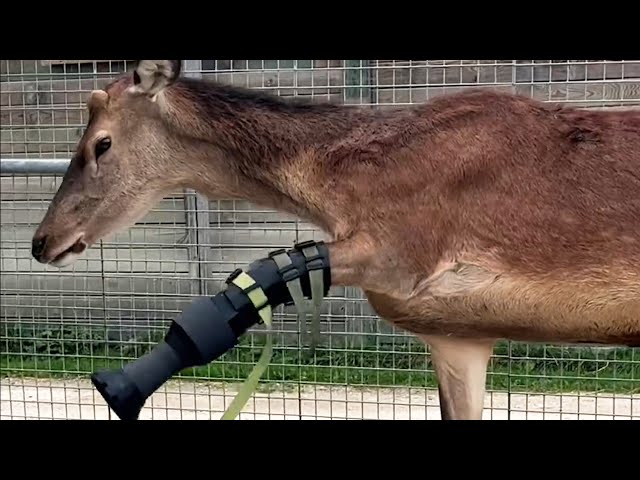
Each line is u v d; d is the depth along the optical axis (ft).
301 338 15.56
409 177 9.45
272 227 17.13
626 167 9.45
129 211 10.32
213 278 16.92
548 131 9.62
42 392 17.74
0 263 19.51
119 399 8.46
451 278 9.53
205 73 16.48
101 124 10.09
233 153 10.07
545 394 15.43
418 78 16.99
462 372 10.82
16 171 13.80
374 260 9.45
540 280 9.45
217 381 17.76
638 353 16.70
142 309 17.43
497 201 9.42
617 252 9.34
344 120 9.89
